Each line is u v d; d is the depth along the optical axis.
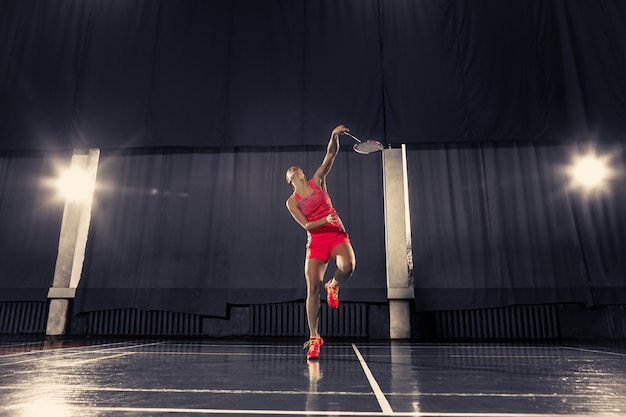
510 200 5.25
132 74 5.91
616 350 3.13
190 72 5.86
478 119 5.39
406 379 1.52
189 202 5.52
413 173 5.41
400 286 5.05
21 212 5.72
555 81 5.46
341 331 5.03
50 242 5.56
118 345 3.44
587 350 3.13
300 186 2.46
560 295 4.81
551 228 5.12
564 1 5.76
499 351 3.01
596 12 5.70
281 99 5.68
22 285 5.39
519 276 4.94
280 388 1.31
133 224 5.50
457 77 5.56
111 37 6.12
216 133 5.62
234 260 5.25
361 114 5.53
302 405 1.06
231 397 1.16
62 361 2.10
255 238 5.33
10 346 3.28
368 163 5.45
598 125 5.23
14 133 5.82
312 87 5.68
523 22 5.73
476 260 5.04
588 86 5.39
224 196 5.52
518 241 5.09
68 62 6.06
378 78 5.64
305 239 5.24
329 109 5.58
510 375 1.65
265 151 5.66
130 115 5.76
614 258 4.93
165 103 5.75
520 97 5.44
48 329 5.21
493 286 4.91
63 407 1.03
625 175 5.19
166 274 5.25
